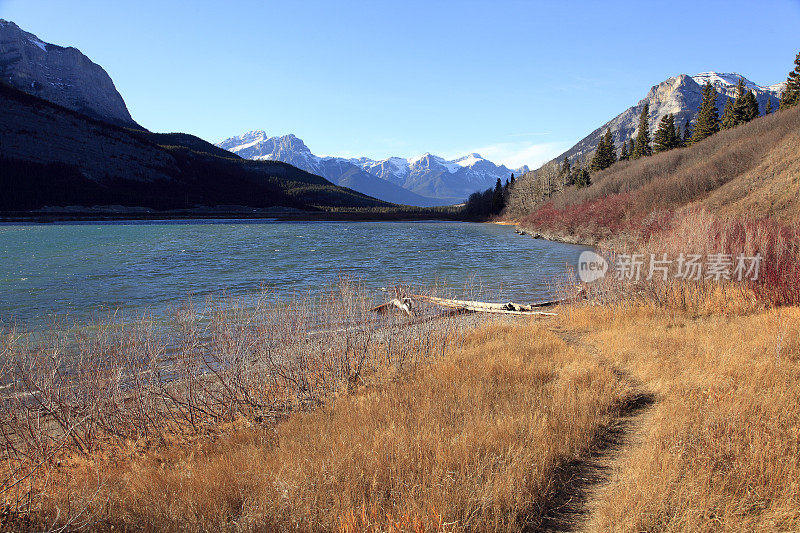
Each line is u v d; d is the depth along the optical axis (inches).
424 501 162.9
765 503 158.6
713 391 250.5
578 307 604.7
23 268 1168.8
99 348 375.9
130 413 295.7
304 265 1286.9
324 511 164.6
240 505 181.3
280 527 157.6
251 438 260.8
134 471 228.5
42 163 5413.4
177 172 7081.7
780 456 175.5
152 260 1366.9
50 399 286.5
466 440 209.5
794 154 1539.1
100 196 5315.0
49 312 685.3
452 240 2349.9
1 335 445.7
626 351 372.8
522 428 223.0
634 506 160.1
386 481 184.2
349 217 5418.3
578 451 208.5
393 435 221.5
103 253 1528.1
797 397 229.1
